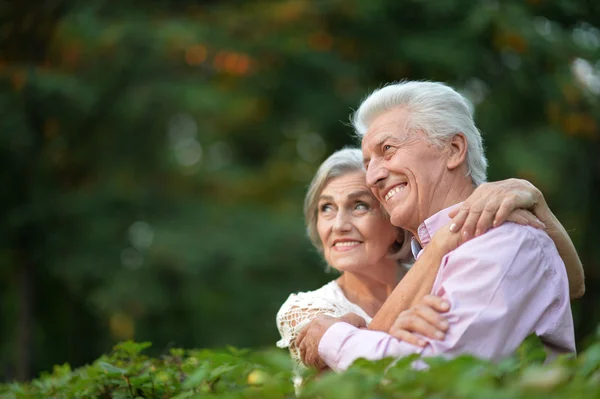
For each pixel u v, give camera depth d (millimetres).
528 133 11523
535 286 2689
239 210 12656
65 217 11305
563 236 2873
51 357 11867
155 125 12039
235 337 12000
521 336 2645
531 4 10438
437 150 3002
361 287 3643
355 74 11312
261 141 13781
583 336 11227
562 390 1995
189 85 11406
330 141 12328
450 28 11062
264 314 12070
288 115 12500
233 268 11648
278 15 11508
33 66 10766
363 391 2051
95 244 11273
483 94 11266
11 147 10844
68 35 11141
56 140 11633
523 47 10320
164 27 11008
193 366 3246
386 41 11195
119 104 11422
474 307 2607
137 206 11992
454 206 2934
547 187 11266
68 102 10969
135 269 11508
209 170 13602
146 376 3205
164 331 12312
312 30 11602
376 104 3119
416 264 2846
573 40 10500
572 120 11438
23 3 10883
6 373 10828
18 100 10781
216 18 11609
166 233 11625
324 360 2822
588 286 11430
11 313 11688
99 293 11227
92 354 12109
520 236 2715
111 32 10945
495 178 11070
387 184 3047
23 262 11000
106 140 12039
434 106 3008
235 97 11711
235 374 3033
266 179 14445
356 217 3551
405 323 2668
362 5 11070
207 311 12188
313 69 11484
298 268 12008
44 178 11469
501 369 2158
